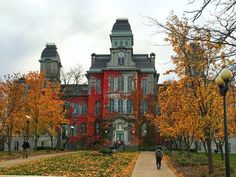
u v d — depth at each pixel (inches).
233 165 1348.4
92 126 3545.8
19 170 1127.0
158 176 1042.7
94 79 3627.0
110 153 2025.1
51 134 2657.5
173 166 1381.6
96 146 3201.3
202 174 1026.1
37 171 1108.5
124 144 3157.0
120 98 3472.0
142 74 3558.1
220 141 1549.0
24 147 1817.2
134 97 3368.6
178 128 1384.1
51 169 1177.4
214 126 1021.2
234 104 1317.7
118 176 998.4
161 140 3063.5
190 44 628.4
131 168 1255.5
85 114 3668.8
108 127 3373.5
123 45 3545.8
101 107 3560.5
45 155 2015.3
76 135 3612.2
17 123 2145.7
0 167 1232.8
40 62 3690.9
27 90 2436.0
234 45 420.8
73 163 1421.0
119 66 3518.7
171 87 1256.2
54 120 2506.2
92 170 1156.5
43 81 2454.5
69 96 3634.4
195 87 1039.0
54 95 2591.0
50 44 3754.9
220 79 658.2
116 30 3558.1
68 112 3476.9
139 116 3284.9
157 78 3745.1
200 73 1023.0
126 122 3373.5
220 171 1039.0
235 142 2876.5
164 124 1743.4
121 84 3503.9
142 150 2999.5
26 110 2368.4
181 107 1239.5
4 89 2102.6
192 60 660.1
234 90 1020.5
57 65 3713.1
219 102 1014.4
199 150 2859.3
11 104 2096.5
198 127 1037.2
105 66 3639.3
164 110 1717.5
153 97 3294.8
